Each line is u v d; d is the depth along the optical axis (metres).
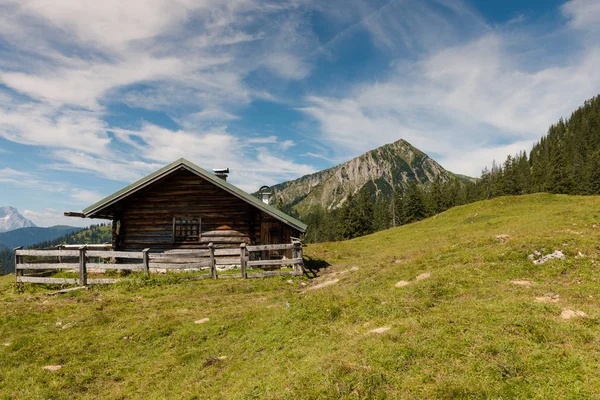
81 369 8.41
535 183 104.56
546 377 5.15
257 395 5.86
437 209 102.56
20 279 16.41
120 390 7.45
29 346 9.61
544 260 12.37
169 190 22.14
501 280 11.05
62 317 11.93
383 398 5.14
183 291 14.94
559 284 10.36
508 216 36.47
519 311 7.61
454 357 5.92
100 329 10.83
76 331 10.70
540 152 176.88
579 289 9.59
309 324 9.27
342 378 5.62
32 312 12.34
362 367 5.86
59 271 20.23
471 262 13.34
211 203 21.92
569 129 192.12
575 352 5.71
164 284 16.06
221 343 9.25
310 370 6.16
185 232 21.92
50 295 14.67
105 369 8.45
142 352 9.28
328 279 16.48
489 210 42.84
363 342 6.94
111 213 21.98
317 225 168.62
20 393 7.39
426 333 6.91
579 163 112.44
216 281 16.59
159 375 7.89
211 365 8.07
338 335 8.00
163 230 21.83
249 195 20.31
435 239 29.67
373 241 41.81
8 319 11.61
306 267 21.25
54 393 7.38
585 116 189.88
